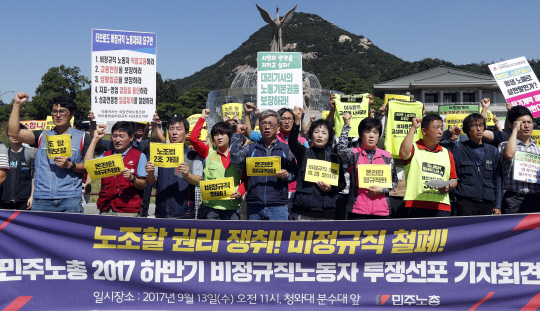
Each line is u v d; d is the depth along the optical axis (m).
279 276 4.59
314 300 4.56
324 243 4.60
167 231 4.58
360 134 5.37
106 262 4.53
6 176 6.31
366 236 4.60
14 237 4.46
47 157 5.23
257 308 4.55
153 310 4.52
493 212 5.55
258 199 5.15
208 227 4.59
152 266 4.56
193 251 4.58
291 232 4.59
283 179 5.20
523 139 5.62
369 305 4.55
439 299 4.53
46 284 4.47
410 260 4.58
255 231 4.60
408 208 5.94
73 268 4.51
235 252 4.59
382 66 143.12
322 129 5.25
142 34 6.43
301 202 5.22
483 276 4.53
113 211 5.43
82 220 4.54
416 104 6.78
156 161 5.22
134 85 6.39
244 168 5.49
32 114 66.12
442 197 5.19
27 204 6.44
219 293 4.56
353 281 4.57
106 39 6.29
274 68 7.57
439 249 4.57
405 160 5.32
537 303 4.48
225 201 5.40
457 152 5.54
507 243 4.54
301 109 5.30
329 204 5.17
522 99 7.01
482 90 70.00
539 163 5.28
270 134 5.26
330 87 77.62
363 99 7.37
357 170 5.20
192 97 73.25
